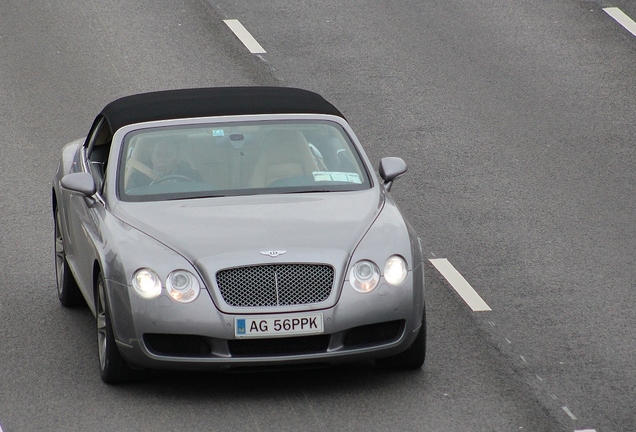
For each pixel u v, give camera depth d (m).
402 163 27.69
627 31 54.31
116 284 23.36
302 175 26.42
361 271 23.34
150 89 47.00
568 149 42.00
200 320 22.72
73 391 24.03
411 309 23.62
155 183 25.94
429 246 33.59
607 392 23.89
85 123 44.09
